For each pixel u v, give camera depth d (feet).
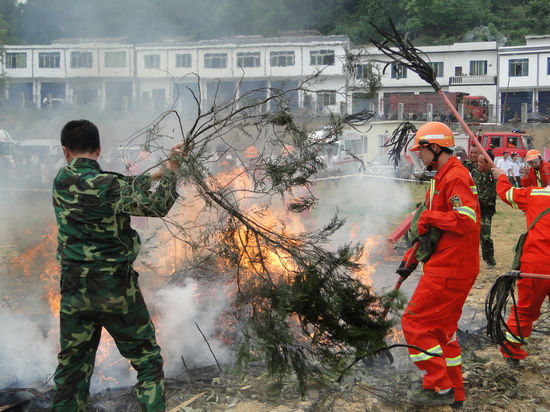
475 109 115.75
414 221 13.55
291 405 12.19
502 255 30.14
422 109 111.04
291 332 12.17
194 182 11.68
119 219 10.11
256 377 13.39
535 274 13.71
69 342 10.04
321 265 12.26
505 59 152.87
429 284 12.26
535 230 14.34
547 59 149.59
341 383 13.19
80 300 9.85
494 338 14.52
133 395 12.08
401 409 12.26
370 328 11.91
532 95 152.25
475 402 12.68
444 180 12.37
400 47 13.93
